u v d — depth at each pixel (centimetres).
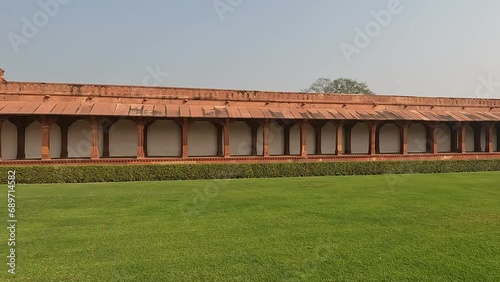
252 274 492
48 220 783
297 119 2112
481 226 744
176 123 2141
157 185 1436
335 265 525
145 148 2088
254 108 2155
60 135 1945
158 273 494
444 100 2528
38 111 1731
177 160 1894
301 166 1966
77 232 689
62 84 1873
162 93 2025
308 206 948
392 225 751
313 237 663
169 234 679
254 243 627
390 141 2522
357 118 2206
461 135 2430
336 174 2031
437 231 705
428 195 1141
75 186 1406
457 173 2070
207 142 2191
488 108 2617
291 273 496
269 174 1903
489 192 1212
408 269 510
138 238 654
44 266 516
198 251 584
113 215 834
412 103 2464
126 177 1697
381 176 1877
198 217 817
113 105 1916
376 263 533
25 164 1684
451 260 545
